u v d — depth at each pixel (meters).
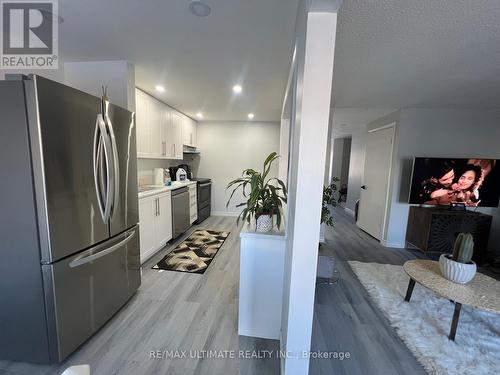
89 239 1.60
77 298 1.54
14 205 1.33
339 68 2.15
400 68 2.12
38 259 1.36
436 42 1.66
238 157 5.46
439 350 1.66
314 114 1.03
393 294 2.37
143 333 1.76
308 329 1.18
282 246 1.64
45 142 1.29
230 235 4.08
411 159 3.60
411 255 3.45
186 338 1.72
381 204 4.04
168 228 3.45
